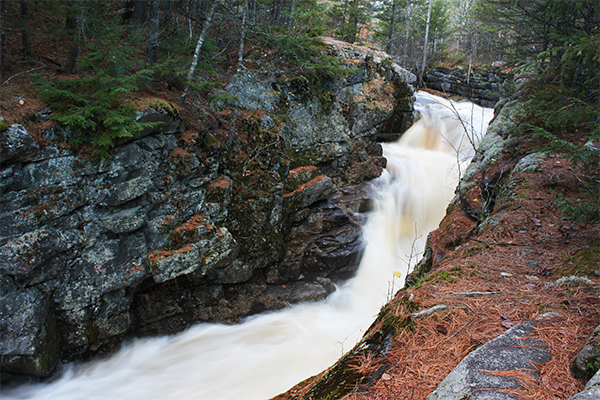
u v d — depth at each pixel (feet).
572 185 16.56
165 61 23.43
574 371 6.77
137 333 22.90
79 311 19.54
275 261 28.53
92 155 19.02
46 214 17.66
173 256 21.74
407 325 9.18
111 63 20.11
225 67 32.40
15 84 19.35
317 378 9.13
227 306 25.85
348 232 31.60
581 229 13.50
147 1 29.91
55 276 18.57
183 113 24.53
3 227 16.53
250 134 28.04
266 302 27.09
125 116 18.98
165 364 21.17
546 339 7.75
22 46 22.22
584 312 8.54
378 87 39.06
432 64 76.33
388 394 7.23
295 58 31.40
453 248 17.66
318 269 30.58
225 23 29.25
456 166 37.14
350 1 57.57
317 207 31.32
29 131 17.24
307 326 25.64
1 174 16.26
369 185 35.32
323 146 33.35
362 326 26.25
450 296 10.25
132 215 20.35
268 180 27.53
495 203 18.84
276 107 30.86
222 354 22.04
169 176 22.16
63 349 19.71
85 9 19.34
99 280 19.80
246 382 19.53
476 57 73.10
